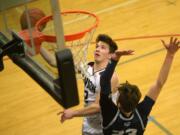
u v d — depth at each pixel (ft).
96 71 17.42
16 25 14.19
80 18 31.94
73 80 10.23
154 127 23.04
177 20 35.14
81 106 25.12
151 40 32.35
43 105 26.11
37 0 12.89
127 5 38.73
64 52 10.04
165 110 24.39
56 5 10.75
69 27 31.01
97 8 38.63
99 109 16.55
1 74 29.94
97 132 17.83
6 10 14.62
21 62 13.19
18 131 23.99
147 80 27.43
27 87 28.14
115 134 16.12
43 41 12.89
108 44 17.26
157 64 29.19
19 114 25.49
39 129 23.99
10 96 27.32
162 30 33.68
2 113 25.71
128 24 35.19
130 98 15.15
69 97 10.40
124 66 29.27
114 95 16.49
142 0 39.47
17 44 13.43
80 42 19.69
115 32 33.96
